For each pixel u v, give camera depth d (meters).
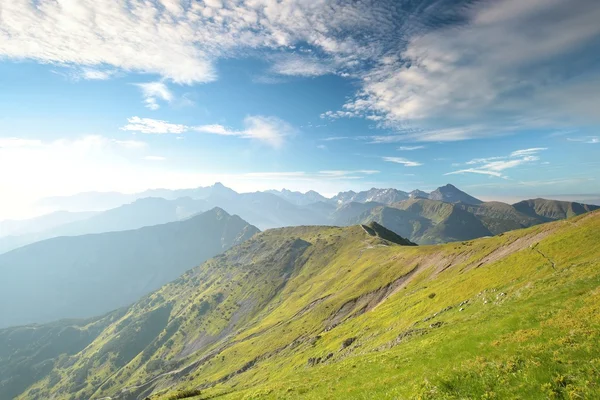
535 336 25.50
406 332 59.53
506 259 78.69
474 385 20.88
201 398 61.22
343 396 31.23
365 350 73.00
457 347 31.81
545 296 39.22
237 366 179.25
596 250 57.34
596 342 20.78
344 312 158.88
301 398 37.12
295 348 147.12
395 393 25.28
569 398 16.61
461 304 64.31
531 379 19.19
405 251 194.88
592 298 30.16
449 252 141.62
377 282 166.62
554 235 77.44
